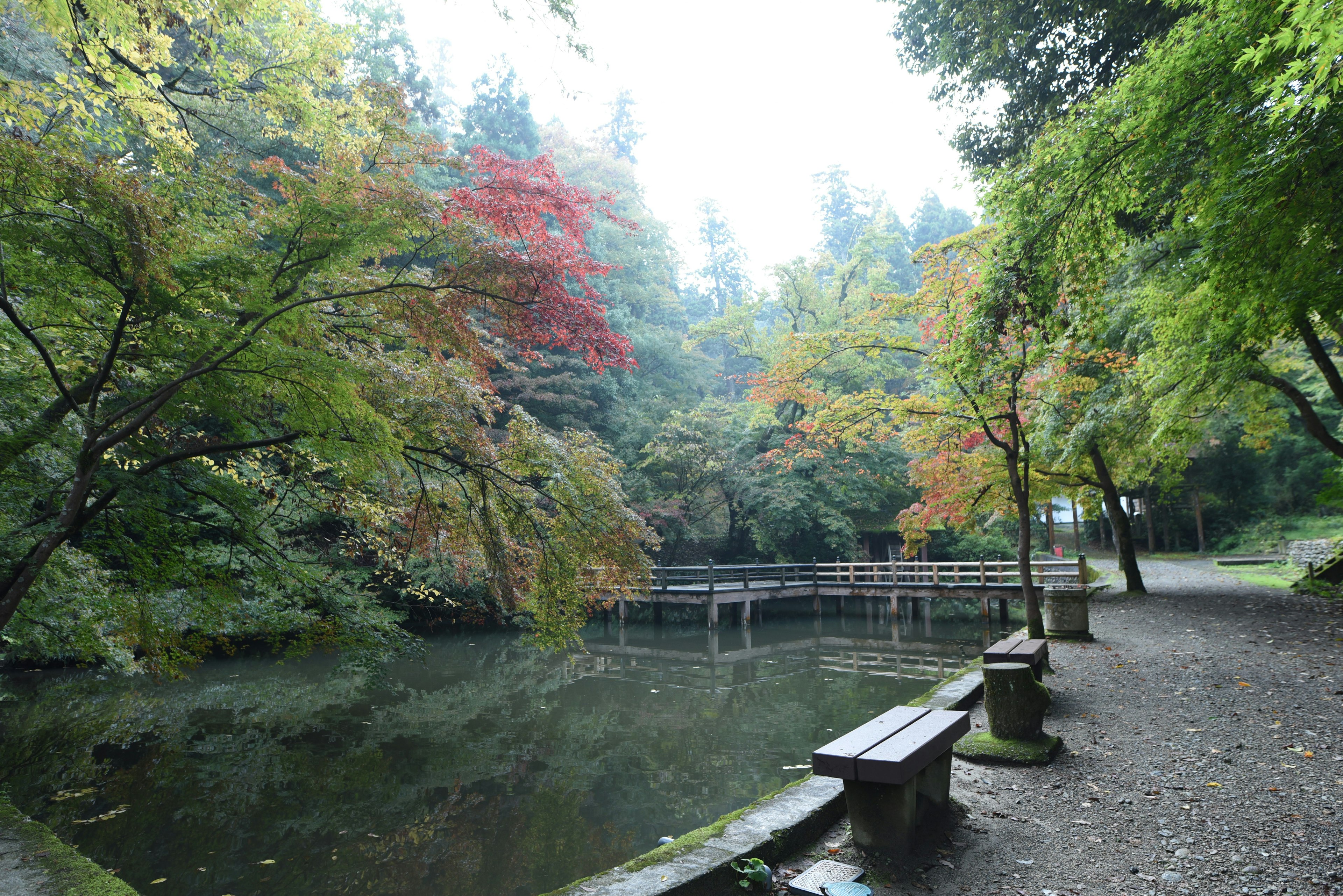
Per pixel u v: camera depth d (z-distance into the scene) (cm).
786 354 1186
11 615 438
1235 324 780
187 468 572
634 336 3123
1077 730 561
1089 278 617
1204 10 518
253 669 1417
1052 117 1279
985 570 1980
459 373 734
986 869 328
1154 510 3500
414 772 801
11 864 374
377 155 597
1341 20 286
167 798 716
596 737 941
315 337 570
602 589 789
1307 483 2936
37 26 584
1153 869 323
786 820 364
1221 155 497
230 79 655
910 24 1501
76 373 568
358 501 747
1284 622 1037
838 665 1491
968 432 1029
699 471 2552
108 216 416
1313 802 391
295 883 542
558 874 557
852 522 2722
